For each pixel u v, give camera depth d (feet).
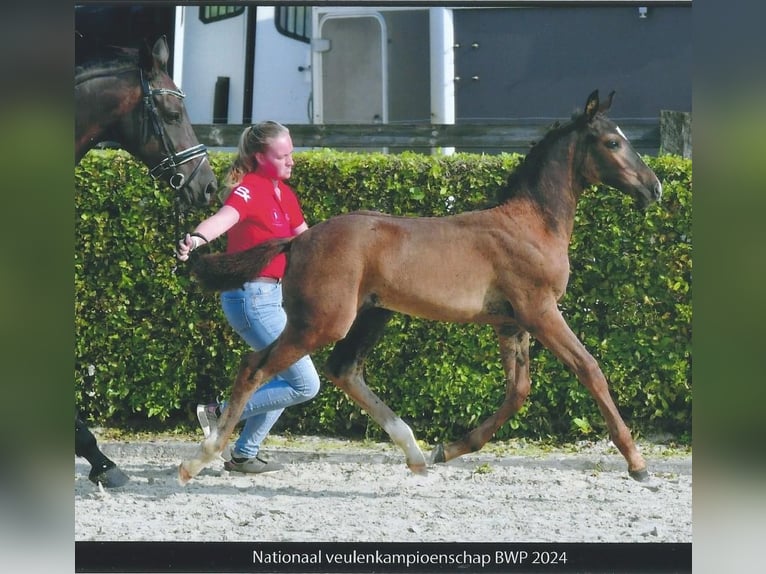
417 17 50.34
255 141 31.09
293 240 29.96
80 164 37.37
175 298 37.73
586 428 37.09
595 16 49.11
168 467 35.04
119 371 37.88
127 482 32.09
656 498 32.07
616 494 32.45
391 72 50.85
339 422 38.11
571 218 31.14
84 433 31.68
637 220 37.01
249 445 33.50
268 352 29.78
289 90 55.72
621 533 28.63
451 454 32.17
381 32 50.67
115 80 31.86
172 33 53.36
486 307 30.40
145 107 32.07
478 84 49.93
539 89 49.52
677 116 39.99
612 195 36.99
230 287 29.86
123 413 38.70
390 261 29.58
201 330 37.86
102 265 37.65
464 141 42.42
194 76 55.57
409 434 31.68
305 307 29.35
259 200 30.81
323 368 31.94
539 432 37.68
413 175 37.11
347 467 35.40
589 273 37.29
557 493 32.53
